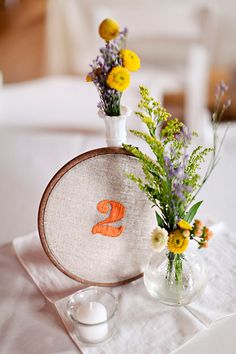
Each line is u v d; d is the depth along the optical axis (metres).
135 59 0.46
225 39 1.87
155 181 0.49
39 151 0.89
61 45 1.83
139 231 0.56
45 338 0.50
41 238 0.53
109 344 0.48
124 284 0.58
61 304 0.54
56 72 1.84
